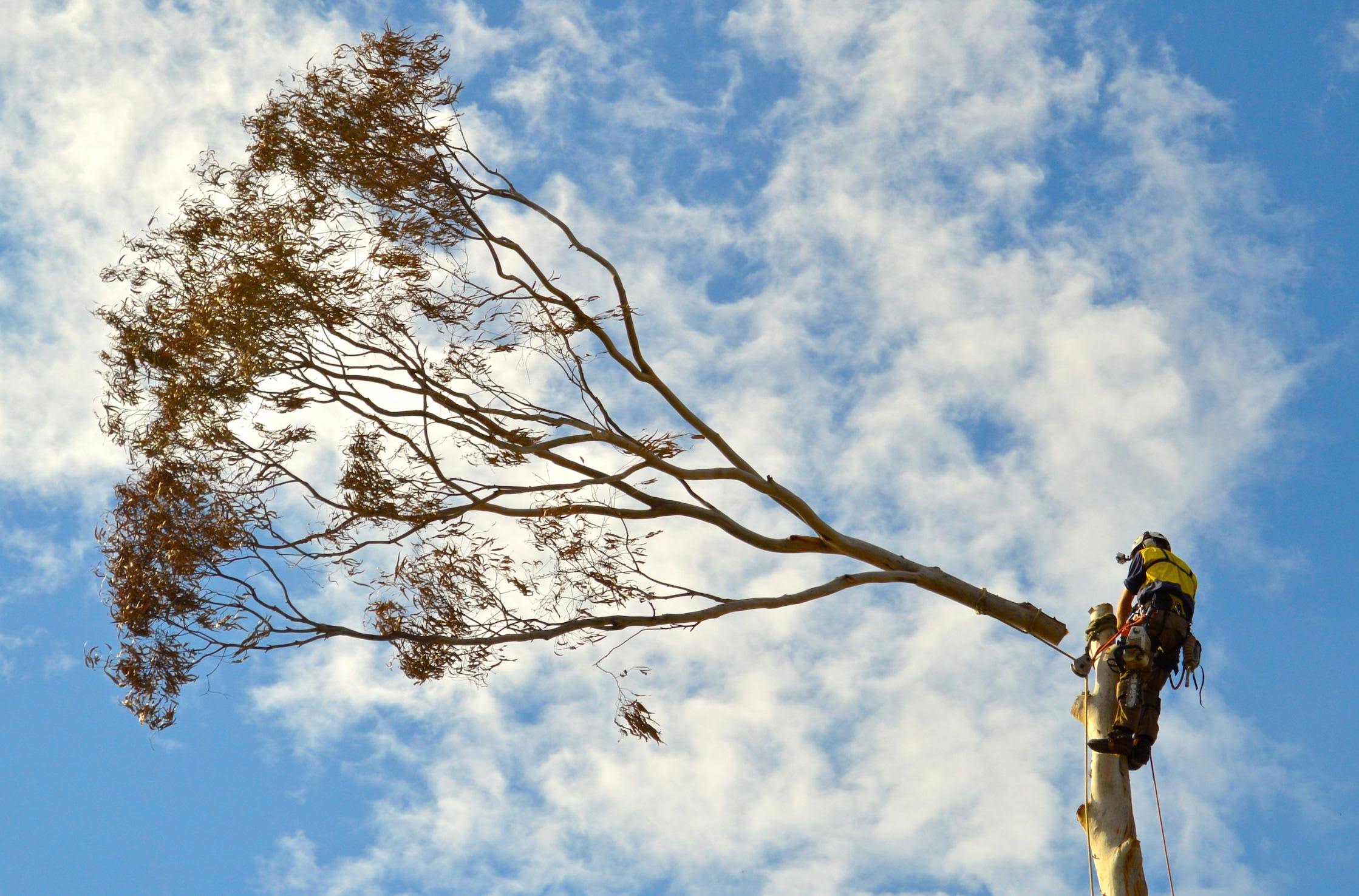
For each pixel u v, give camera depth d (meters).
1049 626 12.25
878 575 12.52
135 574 12.79
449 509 12.74
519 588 12.66
